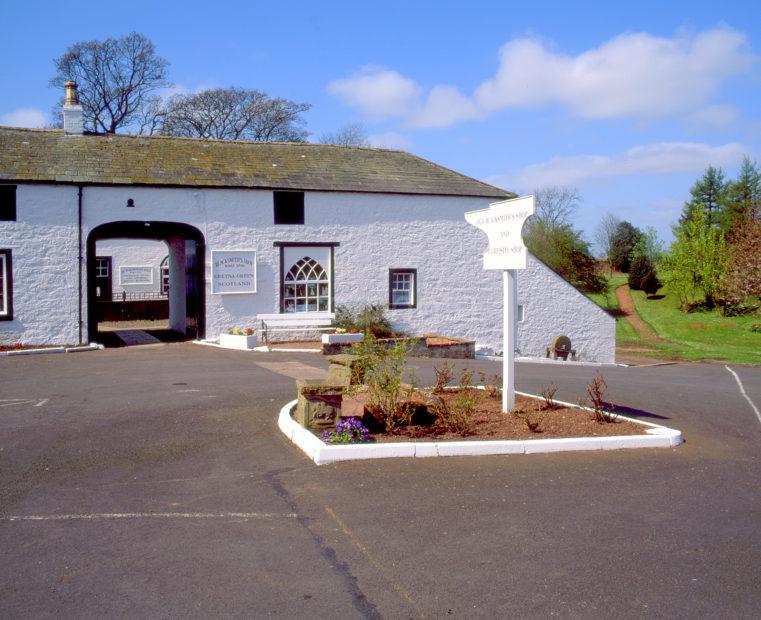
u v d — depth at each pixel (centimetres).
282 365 1627
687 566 527
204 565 522
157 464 779
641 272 6419
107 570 513
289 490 690
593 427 942
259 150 2398
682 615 453
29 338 1947
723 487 730
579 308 2625
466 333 2447
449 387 1209
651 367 2439
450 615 451
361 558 536
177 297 2525
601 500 676
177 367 1577
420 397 994
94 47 4838
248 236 2159
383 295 2327
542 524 609
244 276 2156
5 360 1695
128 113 5066
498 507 650
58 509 638
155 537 574
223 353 1870
